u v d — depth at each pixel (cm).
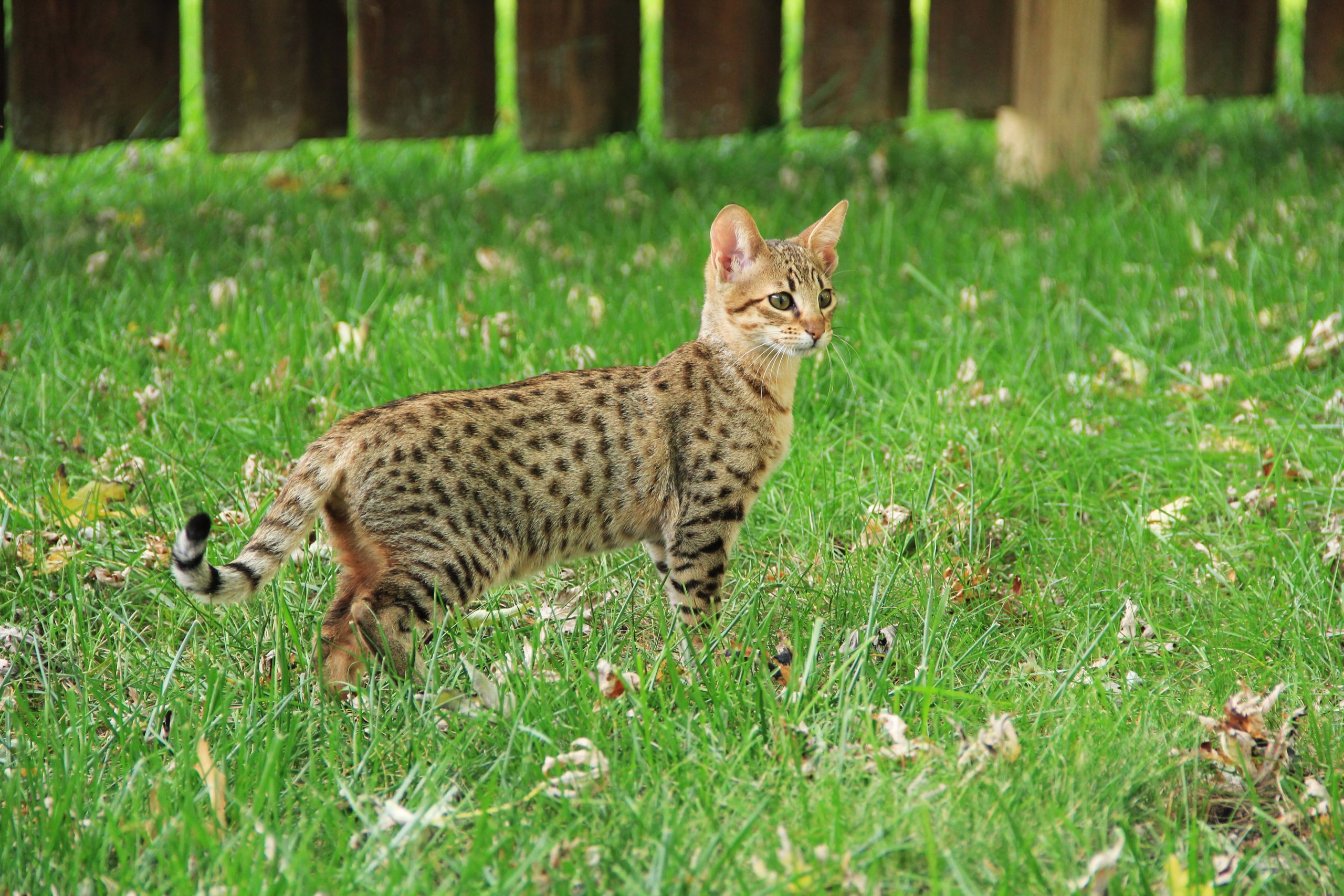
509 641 589
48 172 1293
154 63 1144
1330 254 988
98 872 434
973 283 1012
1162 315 933
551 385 628
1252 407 789
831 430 821
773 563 700
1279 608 621
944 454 768
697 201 1243
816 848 439
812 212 1195
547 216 1202
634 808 459
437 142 1436
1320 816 475
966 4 1275
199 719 527
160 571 663
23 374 832
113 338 891
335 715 532
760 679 529
